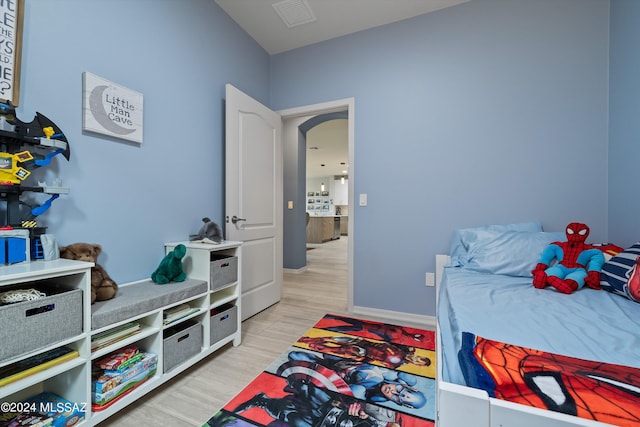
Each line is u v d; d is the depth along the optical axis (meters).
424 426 1.18
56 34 1.28
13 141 1.14
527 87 2.08
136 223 1.65
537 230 1.99
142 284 1.59
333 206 12.64
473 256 1.89
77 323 1.08
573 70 1.97
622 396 0.53
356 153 2.60
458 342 0.84
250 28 2.56
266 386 1.46
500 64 2.15
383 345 1.93
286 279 3.90
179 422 1.21
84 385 1.11
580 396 0.54
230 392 1.41
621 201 1.74
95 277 1.29
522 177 2.09
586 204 1.94
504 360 0.67
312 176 12.85
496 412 0.55
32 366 1.00
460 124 2.26
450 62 2.29
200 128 2.11
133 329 1.31
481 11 2.20
